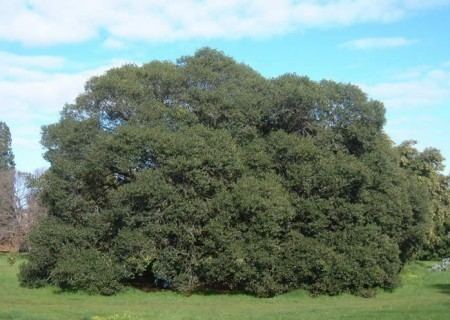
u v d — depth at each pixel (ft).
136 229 101.35
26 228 225.15
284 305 90.68
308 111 113.50
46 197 114.62
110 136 106.63
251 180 102.94
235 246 98.63
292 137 109.50
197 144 101.50
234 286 105.91
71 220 111.14
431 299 96.58
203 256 103.86
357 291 104.68
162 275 103.14
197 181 100.63
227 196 100.73
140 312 76.54
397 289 114.73
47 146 117.80
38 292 103.50
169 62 125.39
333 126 115.24
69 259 102.53
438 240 232.32
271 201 100.27
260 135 116.98
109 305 87.56
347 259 104.22
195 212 100.73
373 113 114.11
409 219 129.29
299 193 109.50
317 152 108.27
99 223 105.91
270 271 102.63
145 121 110.42
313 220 106.11
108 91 115.24
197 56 124.77
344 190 108.68
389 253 110.83
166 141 101.45
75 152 115.85
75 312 76.02
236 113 111.45
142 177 100.53
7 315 68.69
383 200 112.98
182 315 73.10
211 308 85.20
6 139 299.58
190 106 115.14
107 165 106.42
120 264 103.40
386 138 137.08
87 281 100.99
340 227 107.96
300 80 118.83
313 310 80.28
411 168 197.16
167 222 101.65
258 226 100.01
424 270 166.50
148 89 117.29
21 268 110.42
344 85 115.34
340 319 64.95
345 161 108.17
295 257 102.94
